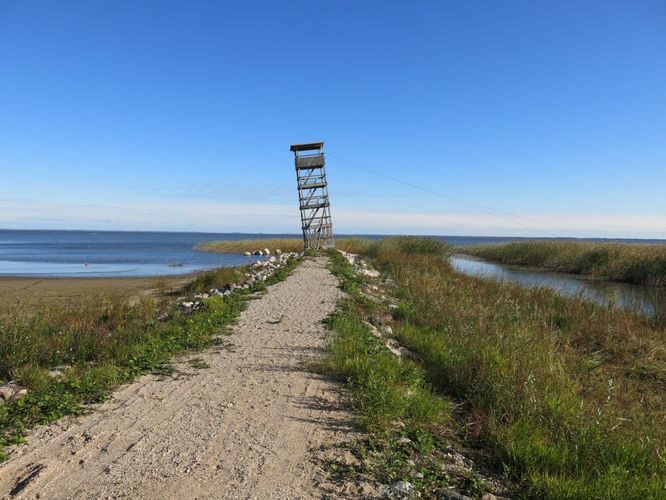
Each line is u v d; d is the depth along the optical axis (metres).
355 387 6.32
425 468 4.40
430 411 5.71
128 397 6.06
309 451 4.60
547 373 7.20
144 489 3.88
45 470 4.17
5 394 6.02
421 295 15.28
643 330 12.30
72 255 55.62
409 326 10.95
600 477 4.35
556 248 34.38
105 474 4.12
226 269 23.02
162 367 7.29
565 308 14.34
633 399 7.86
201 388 6.39
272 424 5.22
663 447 5.35
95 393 6.12
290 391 6.28
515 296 16.41
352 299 13.63
